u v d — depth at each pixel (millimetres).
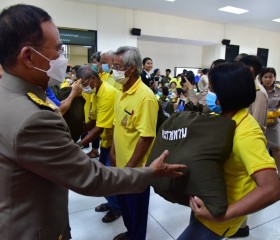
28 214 659
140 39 9781
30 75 694
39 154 609
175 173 867
